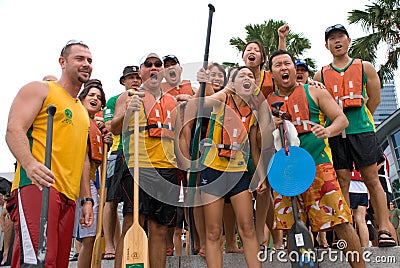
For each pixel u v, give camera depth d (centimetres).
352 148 401
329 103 365
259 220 412
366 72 421
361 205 505
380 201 386
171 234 467
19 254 290
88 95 442
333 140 408
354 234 336
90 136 414
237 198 346
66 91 330
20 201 293
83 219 353
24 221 289
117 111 378
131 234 331
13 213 301
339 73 423
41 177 256
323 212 343
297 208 342
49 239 291
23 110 298
